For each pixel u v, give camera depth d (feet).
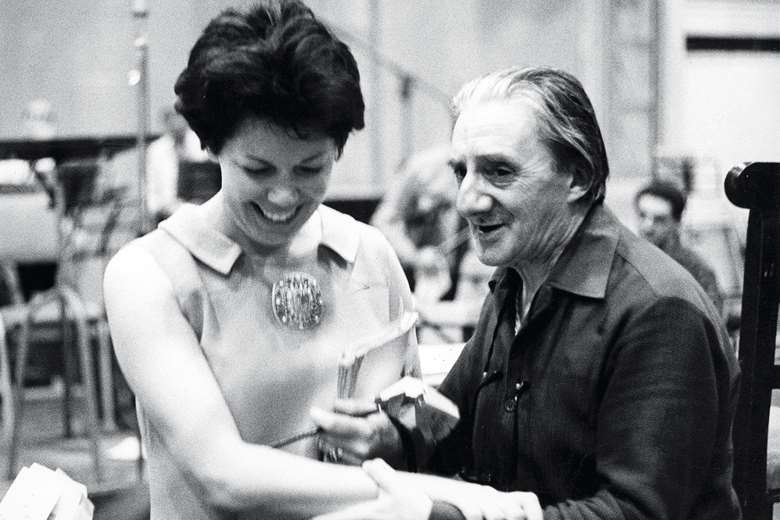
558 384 5.44
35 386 23.43
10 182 15.58
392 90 32.30
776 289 7.06
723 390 5.43
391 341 5.36
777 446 7.64
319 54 4.74
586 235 5.53
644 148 33.53
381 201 24.22
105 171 18.26
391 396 5.29
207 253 5.18
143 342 5.01
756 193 6.91
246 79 4.65
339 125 4.85
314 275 5.44
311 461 4.95
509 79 5.43
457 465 6.19
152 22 29.48
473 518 4.82
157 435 5.22
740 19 34.27
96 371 19.80
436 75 32.91
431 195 23.95
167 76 29.73
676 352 5.17
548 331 5.53
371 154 31.96
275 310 5.28
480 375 6.16
